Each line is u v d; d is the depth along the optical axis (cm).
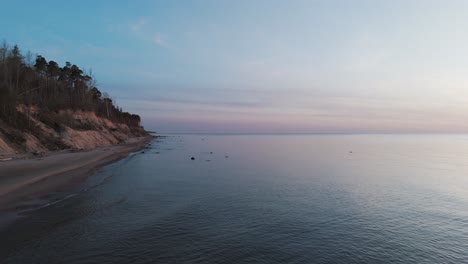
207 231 1304
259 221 1470
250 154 6397
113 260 985
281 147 10038
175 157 5144
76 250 1058
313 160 5172
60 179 2416
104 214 1512
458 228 1459
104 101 12156
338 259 1060
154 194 2038
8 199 1741
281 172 3425
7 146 3684
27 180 2233
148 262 980
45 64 8569
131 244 1128
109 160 4078
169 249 1092
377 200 2047
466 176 3347
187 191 2177
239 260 1020
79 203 1702
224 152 6906
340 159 5503
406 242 1255
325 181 2820
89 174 2767
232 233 1286
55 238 1162
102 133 8050
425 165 4616
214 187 2364
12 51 6888
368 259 1073
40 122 5175
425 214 1705
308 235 1294
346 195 2180
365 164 4625
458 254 1142
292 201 1927
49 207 1599
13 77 6444
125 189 2166
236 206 1758
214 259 1020
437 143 15638
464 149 9812
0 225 1293
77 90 9931
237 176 3025
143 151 6306
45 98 6931
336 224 1464
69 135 5609
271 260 1029
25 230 1238
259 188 2364
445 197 2203
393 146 11950
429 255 1128
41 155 3934
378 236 1318
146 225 1358
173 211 1608
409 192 2383
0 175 2378
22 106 4938
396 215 1667
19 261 958
